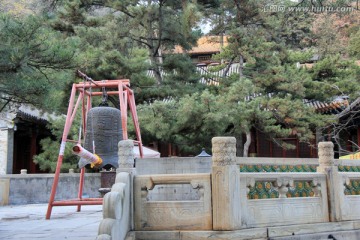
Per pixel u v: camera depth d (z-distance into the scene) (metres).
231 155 6.17
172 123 22.47
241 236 6.00
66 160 23.62
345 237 7.29
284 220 6.73
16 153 33.72
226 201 6.01
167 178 6.38
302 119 26.02
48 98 9.25
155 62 26.31
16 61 8.15
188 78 26.19
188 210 6.22
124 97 11.66
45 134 34.22
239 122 23.34
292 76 25.78
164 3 25.48
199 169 10.17
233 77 27.05
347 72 27.89
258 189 6.70
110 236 5.33
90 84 11.41
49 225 8.96
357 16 34.25
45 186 20.20
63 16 24.77
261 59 26.38
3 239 7.05
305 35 37.94
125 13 25.31
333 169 7.52
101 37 23.73
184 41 26.09
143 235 6.29
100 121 10.45
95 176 21.45
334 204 7.40
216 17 27.89
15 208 15.84
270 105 24.23
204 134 23.77
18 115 27.30
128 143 6.64
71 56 9.12
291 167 8.48
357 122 28.78
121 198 5.89
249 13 26.39
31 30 8.32
